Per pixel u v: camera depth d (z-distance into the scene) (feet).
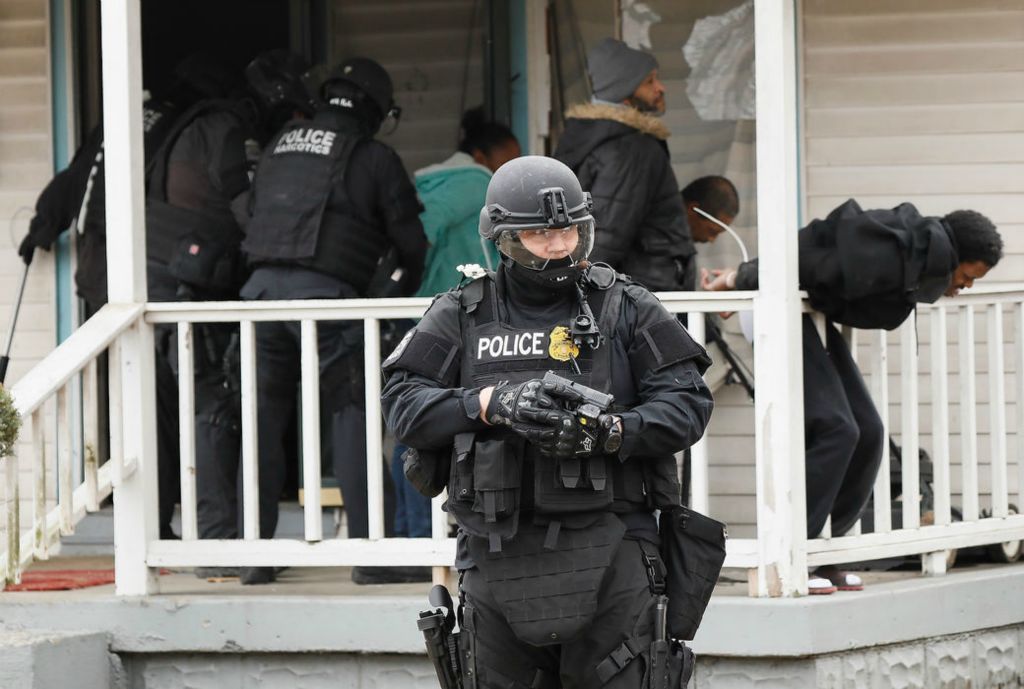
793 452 62.23
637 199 69.15
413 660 64.18
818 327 65.26
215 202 76.28
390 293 71.41
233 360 73.20
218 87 78.79
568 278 43.78
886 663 65.00
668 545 45.01
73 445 85.46
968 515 71.51
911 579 69.00
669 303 63.26
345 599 64.39
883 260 61.87
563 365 43.88
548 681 45.03
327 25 87.25
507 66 85.46
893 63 82.12
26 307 86.99
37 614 65.62
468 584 44.83
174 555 65.98
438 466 44.93
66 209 82.64
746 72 83.20
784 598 62.08
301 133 72.02
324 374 70.64
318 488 65.77
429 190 77.61
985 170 81.92
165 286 76.13
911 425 68.49
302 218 70.08
